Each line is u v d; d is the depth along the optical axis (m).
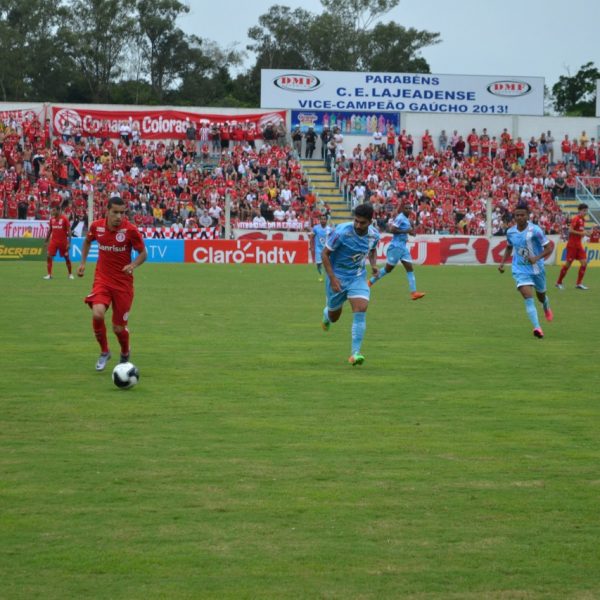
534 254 22.44
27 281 38.69
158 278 42.41
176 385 15.41
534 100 80.44
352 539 8.10
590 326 25.16
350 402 14.13
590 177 73.75
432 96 78.88
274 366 17.53
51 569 7.39
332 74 77.00
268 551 7.80
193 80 121.31
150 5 119.94
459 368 17.56
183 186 66.12
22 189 62.25
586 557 7.74
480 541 8.09
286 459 10.70
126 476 9.92
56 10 116.81
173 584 7.12
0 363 17.50
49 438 11.59
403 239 32.34
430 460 10.73
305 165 73.44
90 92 117.12
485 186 71.38
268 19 129.50
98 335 16.53
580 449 11.30
